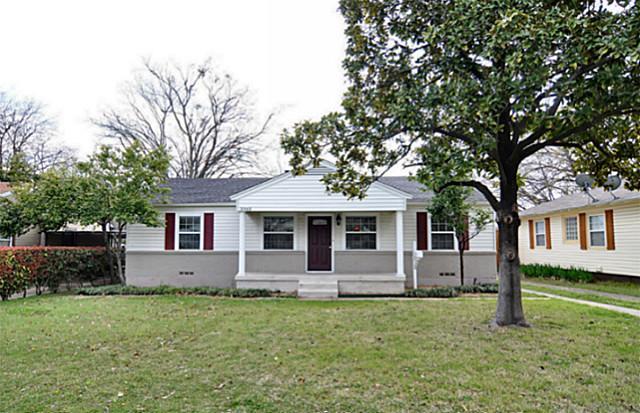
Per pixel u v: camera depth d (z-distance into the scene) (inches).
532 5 186.4
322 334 239.8
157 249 501.0
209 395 148.7
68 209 453.4
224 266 494.9
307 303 363.3
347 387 156.3
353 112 269.4
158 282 495.2
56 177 464.8
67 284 471.2
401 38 257.1
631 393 148.0
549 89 192.4
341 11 276.5
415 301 369.1
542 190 936.9
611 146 263.3
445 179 242.4
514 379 163.2
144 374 171.3
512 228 261.3
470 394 148.5
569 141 266.1
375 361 187.6
